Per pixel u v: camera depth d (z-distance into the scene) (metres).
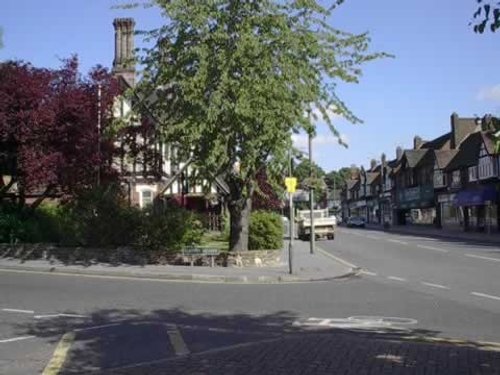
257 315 12.19
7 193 26.73
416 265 23.56
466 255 27.92
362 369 7.29
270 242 25.50
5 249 24.08
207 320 11.63
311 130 20.34
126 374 7.37
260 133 20.00
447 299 14.30
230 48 19.92
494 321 11.36
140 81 21.45
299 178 30.31
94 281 18.30
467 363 7.57
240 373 7.23
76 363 8.28
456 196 57.59
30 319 11.80
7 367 8.09
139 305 13.59
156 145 26.94
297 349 8.48
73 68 24.88
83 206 24.14
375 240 43.69
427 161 72.81
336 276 19.81
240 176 21.44
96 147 24.30
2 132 23.28
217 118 19.72
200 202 45.41
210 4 19.84
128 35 44.03
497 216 51.34
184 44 20.56
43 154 23.11
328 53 20.47
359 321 11.45
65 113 23.77
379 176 107.50
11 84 23.19
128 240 23.77
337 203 155.38
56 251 23.67
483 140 53.00
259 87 19.05
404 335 10.08
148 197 39.03
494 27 5.71
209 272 20.09
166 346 9.30
